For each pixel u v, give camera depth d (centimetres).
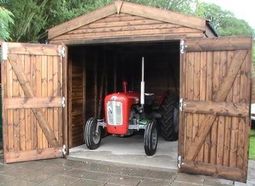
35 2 770
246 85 467
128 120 635
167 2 1448
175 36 519
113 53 820
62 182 471
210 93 493
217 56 485
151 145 611
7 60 554
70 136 662
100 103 761
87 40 581
